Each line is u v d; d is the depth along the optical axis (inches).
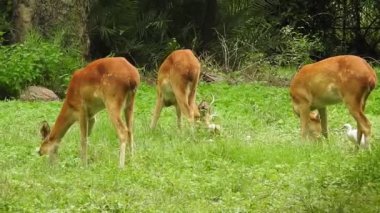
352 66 557.0
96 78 520.1
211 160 519.8
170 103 641.0
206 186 453.7
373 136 610.5
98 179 469.7
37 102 815.1
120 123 514.0
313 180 451.8
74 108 528.4
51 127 583.2
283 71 1024.9
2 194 433.1
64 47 954.7
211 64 1007.0
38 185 457.4
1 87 861.2
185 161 514.9
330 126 694.5
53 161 529.0
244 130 650.2
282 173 484.7
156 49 1042.7
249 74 992.9
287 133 641.6
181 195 437.7
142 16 1047.0
